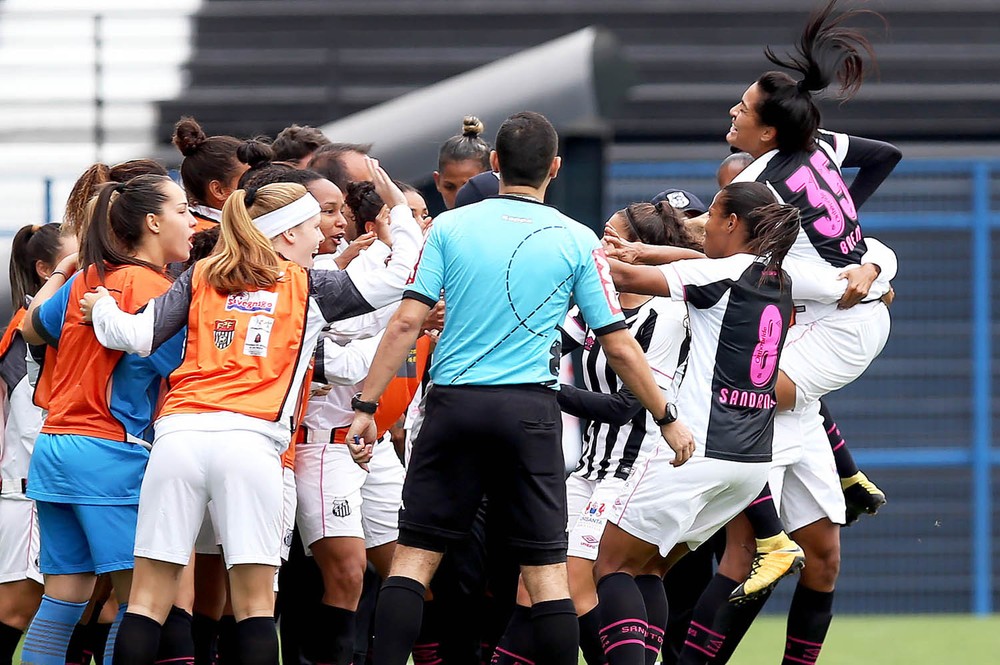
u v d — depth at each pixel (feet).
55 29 137.18
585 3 140.87
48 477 49.73
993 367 117.70
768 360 54.24
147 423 50.72
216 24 139.44
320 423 56.08
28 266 60.44
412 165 100.78
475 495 48.57
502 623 62.59
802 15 140.56
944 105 137.49
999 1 139.23
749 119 58.54
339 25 140.05
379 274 49.98
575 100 97.55
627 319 57.31
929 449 116.26
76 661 59.72
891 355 116.47
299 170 55.42
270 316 48.34
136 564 47.44
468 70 139.33
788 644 62.28
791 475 60.44
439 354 48.73
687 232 60.90
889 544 116.06
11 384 59.00
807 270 56.90
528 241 48.24
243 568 47.42
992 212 118.21
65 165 130.82
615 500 55.36
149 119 135.03
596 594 57.06
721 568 58.65
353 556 55.98
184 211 51.70
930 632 99.66
